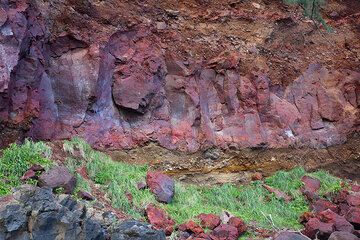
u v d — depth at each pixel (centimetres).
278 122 985
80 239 493
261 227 717
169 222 656
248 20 1111
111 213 598
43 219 491
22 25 736
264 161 943
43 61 806
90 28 887
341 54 1156
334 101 1058
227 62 991
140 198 704
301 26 1165
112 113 860
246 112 965
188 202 750
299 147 983
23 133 724
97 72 845
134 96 870
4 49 700
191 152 885
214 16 1080
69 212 511
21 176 630
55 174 629
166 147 870
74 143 766
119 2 970
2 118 693
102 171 741
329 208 787
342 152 1015
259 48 1071
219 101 964
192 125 911
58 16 864
